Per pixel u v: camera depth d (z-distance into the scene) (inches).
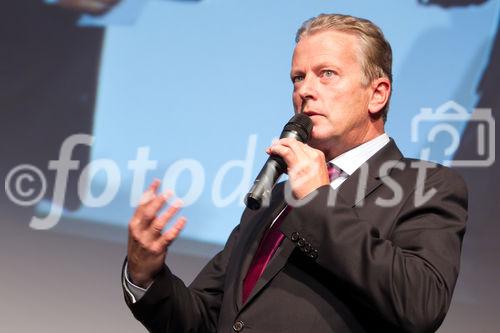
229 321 132.1
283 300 126.7
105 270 248.7
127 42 262.8
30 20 272.8
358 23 148.9
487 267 229.3
